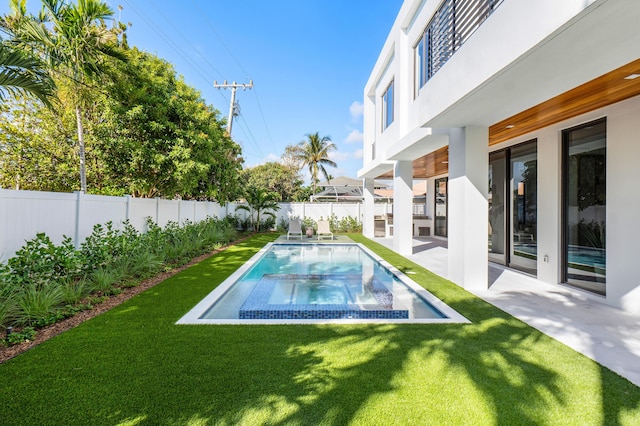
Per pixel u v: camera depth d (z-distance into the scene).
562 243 6.06
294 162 34.44
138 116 7.71
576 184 5.80
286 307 4.75
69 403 2.35
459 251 6.07
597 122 5.34
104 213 6.70
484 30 3.76
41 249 4.60
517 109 4.89
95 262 5.54
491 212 9.31
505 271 7.61
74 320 4.08
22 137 8.73
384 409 2.30
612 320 4.17
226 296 5.57
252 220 17.97
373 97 15.41
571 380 2.69
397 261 8.91
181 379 2.67
